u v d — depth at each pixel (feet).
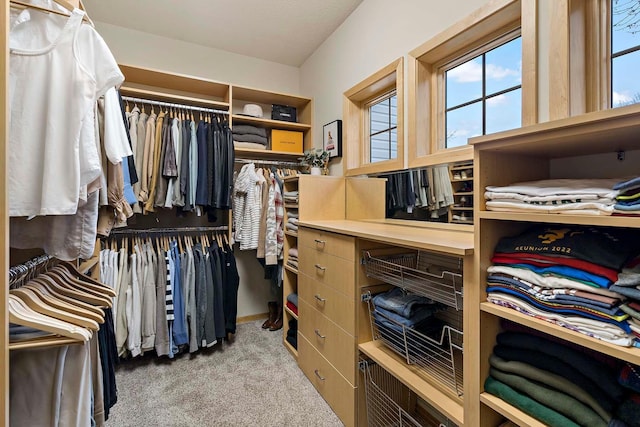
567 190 2.65
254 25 8.36
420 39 5.64
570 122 2.41
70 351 2.97
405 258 5.39
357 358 4.97
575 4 3.56
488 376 3.24
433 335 4.62
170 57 9.04
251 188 8.68
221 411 5.60
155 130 7.58
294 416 5.46
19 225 3.38
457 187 4.98
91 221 3.53
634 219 2.12
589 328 2.43
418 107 5.73
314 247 6.38
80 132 2.94
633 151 3.08
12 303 2.68
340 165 8.45
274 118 9.95
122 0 7.31
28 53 2.86
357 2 7.41
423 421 5.27
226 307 8.34
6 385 2.28
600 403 2.48
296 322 8.13
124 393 6.16
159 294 7.39
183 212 7.93
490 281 3.24
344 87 8.20
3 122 2.28
